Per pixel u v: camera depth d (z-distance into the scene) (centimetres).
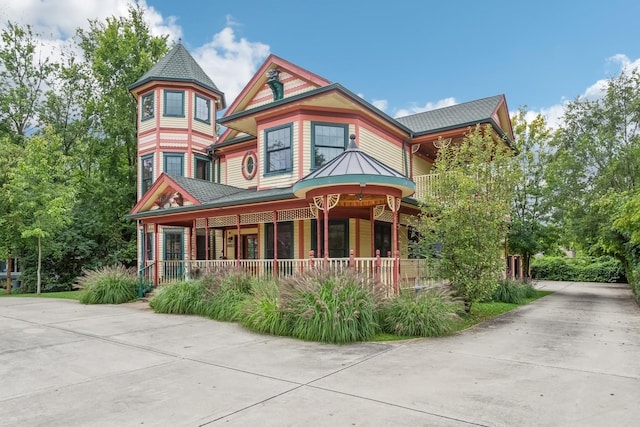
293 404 429
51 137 2105
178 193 1466
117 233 2373
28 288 2128
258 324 838
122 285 1409
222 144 1808
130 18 2483
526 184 1761
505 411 408
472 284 992
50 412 414
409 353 657
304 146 1350
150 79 1856
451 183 1020
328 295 781
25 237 1794
